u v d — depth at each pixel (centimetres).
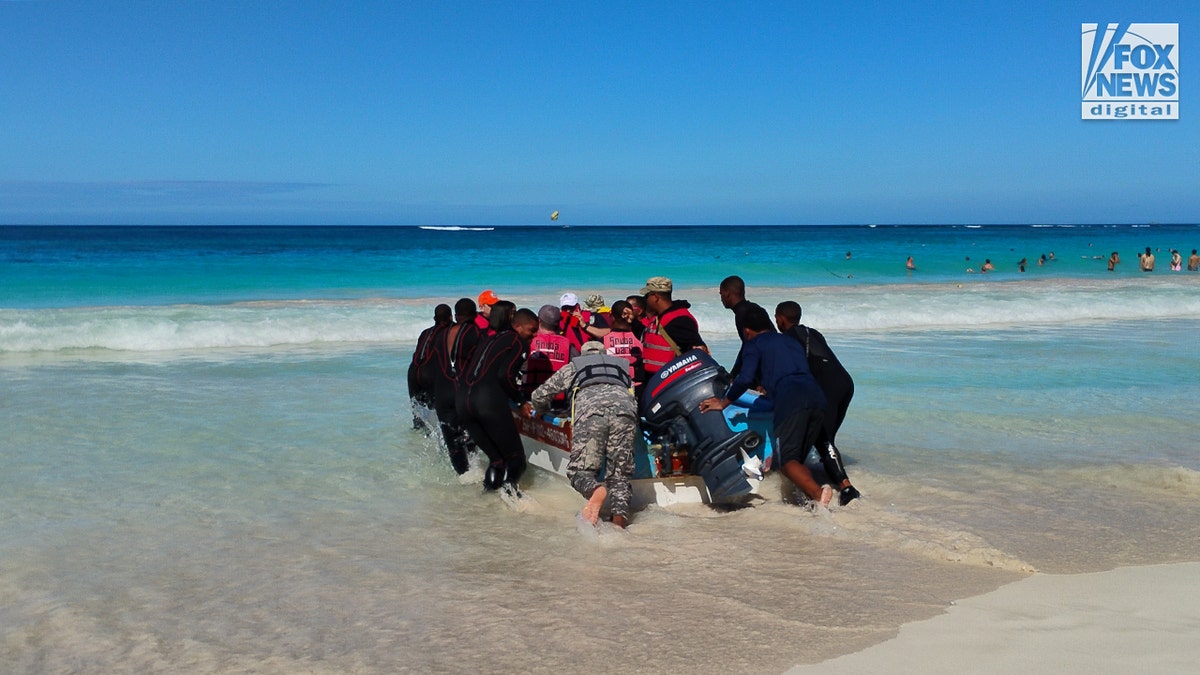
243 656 382
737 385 618
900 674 357
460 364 703
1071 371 1205
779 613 425
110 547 527
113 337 1402
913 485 656
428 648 389
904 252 4778
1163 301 2053
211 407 959
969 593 450
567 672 364
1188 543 531
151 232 11031
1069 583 464
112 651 387
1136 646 382
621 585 467
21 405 953
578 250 4938
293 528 571
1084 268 3791
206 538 547
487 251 4731
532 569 495
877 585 463
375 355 1366
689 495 640
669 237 8188
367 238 7825
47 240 6700
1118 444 797
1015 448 782
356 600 447
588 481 583
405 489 669
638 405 646
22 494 633
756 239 7256
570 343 734
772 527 571
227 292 2412
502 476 645
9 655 383
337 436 834
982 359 1318
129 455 750
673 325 682
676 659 375
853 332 1692
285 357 1339
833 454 625
